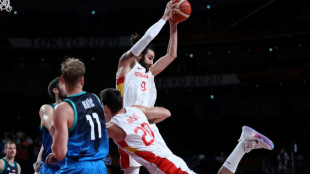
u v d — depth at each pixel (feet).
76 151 9.02
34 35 65.31
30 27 65.57
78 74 9.31
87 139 9.15
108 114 10.97
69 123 8.93
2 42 63.41
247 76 69.31
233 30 67.67
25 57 65.98
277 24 66.90
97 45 66.33
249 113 75.00
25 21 65.62
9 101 66.74
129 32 66.95
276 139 70.28
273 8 67.41
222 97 76.43
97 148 9.34
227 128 74.59
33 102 68.59
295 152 62.08
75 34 66.49
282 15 67.00
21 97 67.77
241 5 68.28
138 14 70.64
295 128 71.00
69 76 9.25
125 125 10.62
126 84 12.71
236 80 69.72
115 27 70.64
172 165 10.80
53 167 11.83
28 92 68.69
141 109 11.32
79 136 9.05
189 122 76.48
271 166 61.72
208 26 68.18
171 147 73.00
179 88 70.95
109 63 72.28
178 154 71.61
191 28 69.00
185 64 72.74
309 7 65.98
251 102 75.05
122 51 66.80
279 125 72.59
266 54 69.72
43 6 67.72
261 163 65.46
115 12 70.85
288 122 71.92
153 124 12.33
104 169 9.50
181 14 12.48
